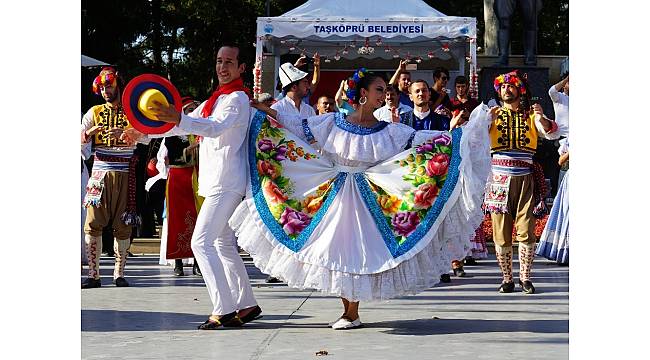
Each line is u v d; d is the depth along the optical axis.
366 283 6.45
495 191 8.87
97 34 25.39
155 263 12.20
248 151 6.77
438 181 6.63
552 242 11.82
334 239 6.50
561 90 9.10
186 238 10.49
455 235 6.66
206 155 6.82
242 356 5.62
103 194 9.40
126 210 9.44
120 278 9.55
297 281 6.55
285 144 6.74
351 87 6.63
